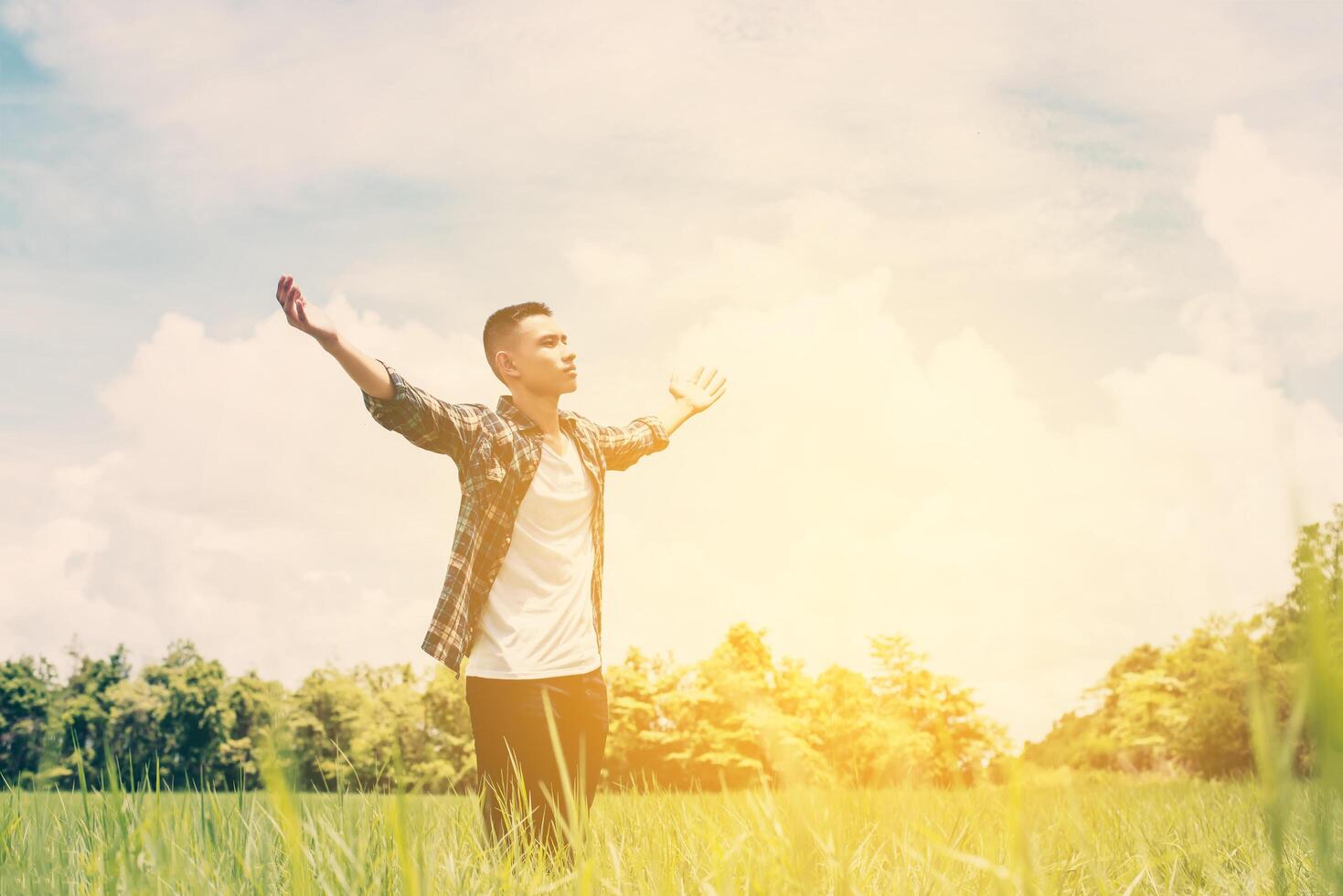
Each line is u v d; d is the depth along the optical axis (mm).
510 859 2193
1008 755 942
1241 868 2537
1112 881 2160
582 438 4184
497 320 4055
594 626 3965
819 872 1609
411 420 3766
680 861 2072
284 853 1776
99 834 1888
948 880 1854
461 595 3713
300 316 3578
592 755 3713
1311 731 421
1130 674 38469
